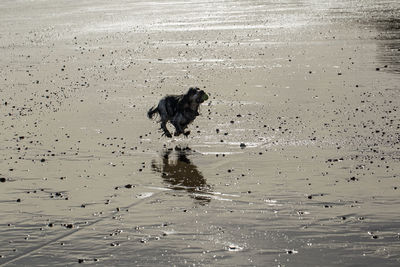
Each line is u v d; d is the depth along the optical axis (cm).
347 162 1212
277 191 1077
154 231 929
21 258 853
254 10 4772
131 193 1114
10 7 6581
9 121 1698
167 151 1367
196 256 836
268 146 1352
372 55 2436
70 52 3058
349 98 1744
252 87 1962
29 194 1130
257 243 869
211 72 2266
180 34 3466
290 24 3672
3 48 3388
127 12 5216
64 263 832
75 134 1535
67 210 1038
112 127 1584
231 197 1062
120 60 2694
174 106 1444
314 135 1409
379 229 896
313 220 940
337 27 3397
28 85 2233
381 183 1088
